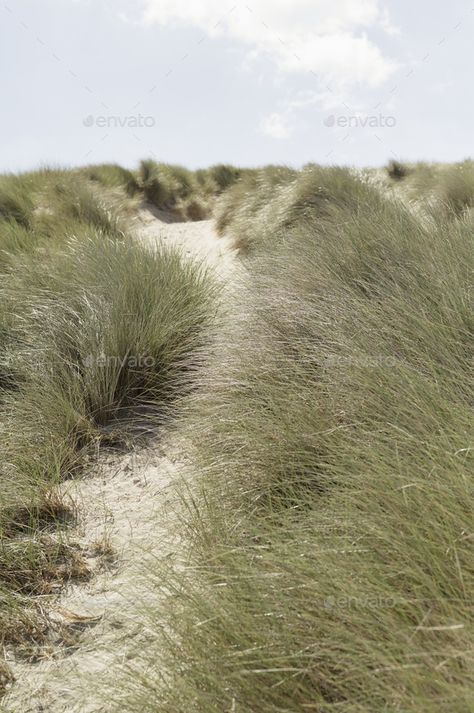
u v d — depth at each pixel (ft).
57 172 45.60
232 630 6.95
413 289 13.51
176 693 6.77
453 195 32.01
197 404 14.10
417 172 47.24
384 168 52.65
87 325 17.54
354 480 8.68
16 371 16.85
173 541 10.40
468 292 12.62
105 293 19.12
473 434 8.43
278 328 14.53
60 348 17.25
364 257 16.38
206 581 8.21
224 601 7.39
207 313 18.72
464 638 5.80
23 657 8.80
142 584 9.61
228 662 6.66
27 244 27.68
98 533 11.44
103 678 7.93
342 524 7.94
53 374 16.14
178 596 7.97
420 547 6.88
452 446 8.33
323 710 6.07
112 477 13.37
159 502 12.15
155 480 13.01
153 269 20.17
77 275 20.74
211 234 41.47
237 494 10.30
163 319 17.88
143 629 8.77
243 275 20.56
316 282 15.93
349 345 12.30
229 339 15.38
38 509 11.82
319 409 10.85
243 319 15.98
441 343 11.33
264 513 9.74
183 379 16.06
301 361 12.82
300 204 30.30
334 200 28.73
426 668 5.73
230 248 34.47
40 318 18.57
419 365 11.13
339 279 15.64
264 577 7.54
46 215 34.37
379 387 10.48
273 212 31.86
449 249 15.23
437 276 13.62
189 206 54.60
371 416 10.28
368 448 8.98
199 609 7.43
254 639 6.86
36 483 12.60
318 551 7.44
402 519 7.35
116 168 54.90
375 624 6.33
